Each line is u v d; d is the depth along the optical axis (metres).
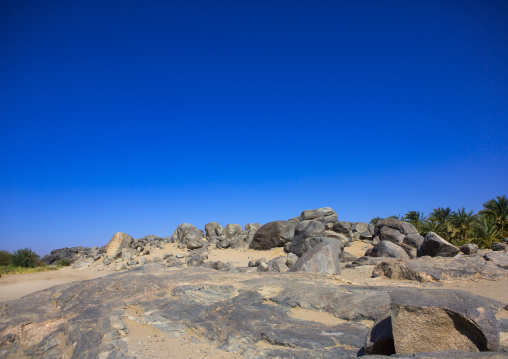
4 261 30.81
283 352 6.20
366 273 15.92
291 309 8.01
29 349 7.28
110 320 7.72
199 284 9.89
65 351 6.95
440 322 4.57
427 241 17.58
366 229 30.83
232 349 6.66
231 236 32.12
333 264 13.57
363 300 7.68
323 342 6.34
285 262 18.88
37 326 7.88
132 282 10.00
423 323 4.65
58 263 30.28
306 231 24.73
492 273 11.92
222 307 8.24
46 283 21.69
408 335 4.68
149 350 6.77
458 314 4.42
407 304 4.75
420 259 13.66
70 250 34.94
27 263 29.56
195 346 6.97
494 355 3.55
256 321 7.40
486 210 35.97
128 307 8.62
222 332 7.28
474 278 11.81
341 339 6.33
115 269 24.56
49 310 8.77
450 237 32.53
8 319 8.25
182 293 9.22
